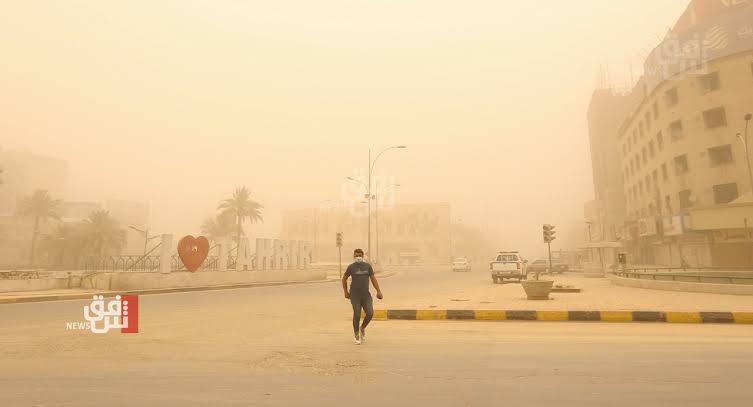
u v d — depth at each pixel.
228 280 23.58
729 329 8.21
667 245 41.78
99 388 4.52
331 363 5.64
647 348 6.42
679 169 40.41
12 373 5.16
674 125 41.22
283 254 28.03
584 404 3.88
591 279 26.91
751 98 35.53
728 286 13.88
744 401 3.91
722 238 33.78
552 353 6.14
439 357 5.96
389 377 4.92
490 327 8.86
